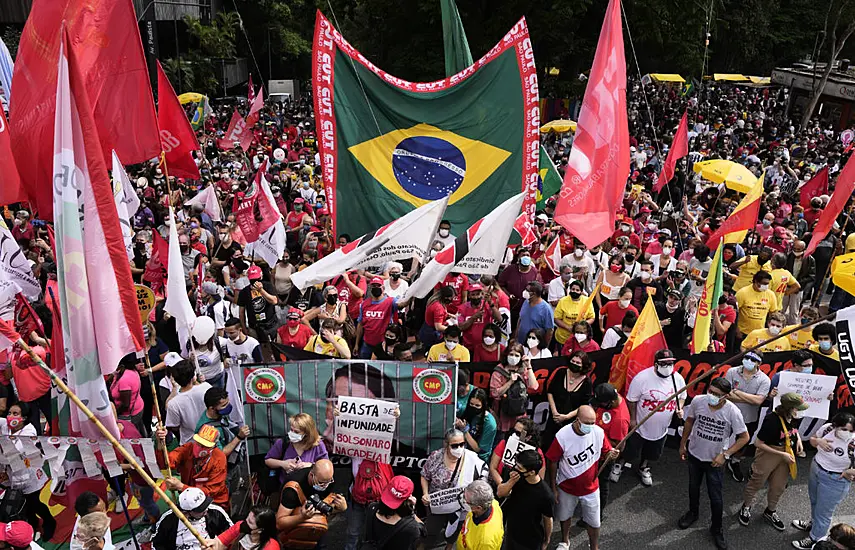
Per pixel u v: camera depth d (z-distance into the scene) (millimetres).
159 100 11703
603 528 7125
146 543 6199
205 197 14828
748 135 32156
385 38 32594
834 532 5242
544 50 30922
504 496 6172
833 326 7762
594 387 8008
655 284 10312
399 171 10695
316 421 6875
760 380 7445
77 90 5016
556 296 10211
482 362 7738
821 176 16531
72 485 6168
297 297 10523
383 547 5680
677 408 7551
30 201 7363
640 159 24984
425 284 8211
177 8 39969
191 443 6383
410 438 6867
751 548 6863
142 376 7902
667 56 33031
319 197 19359
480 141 10625
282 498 5918
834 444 6512
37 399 7969
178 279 7266
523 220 10641
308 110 45594
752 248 13180
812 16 54344
